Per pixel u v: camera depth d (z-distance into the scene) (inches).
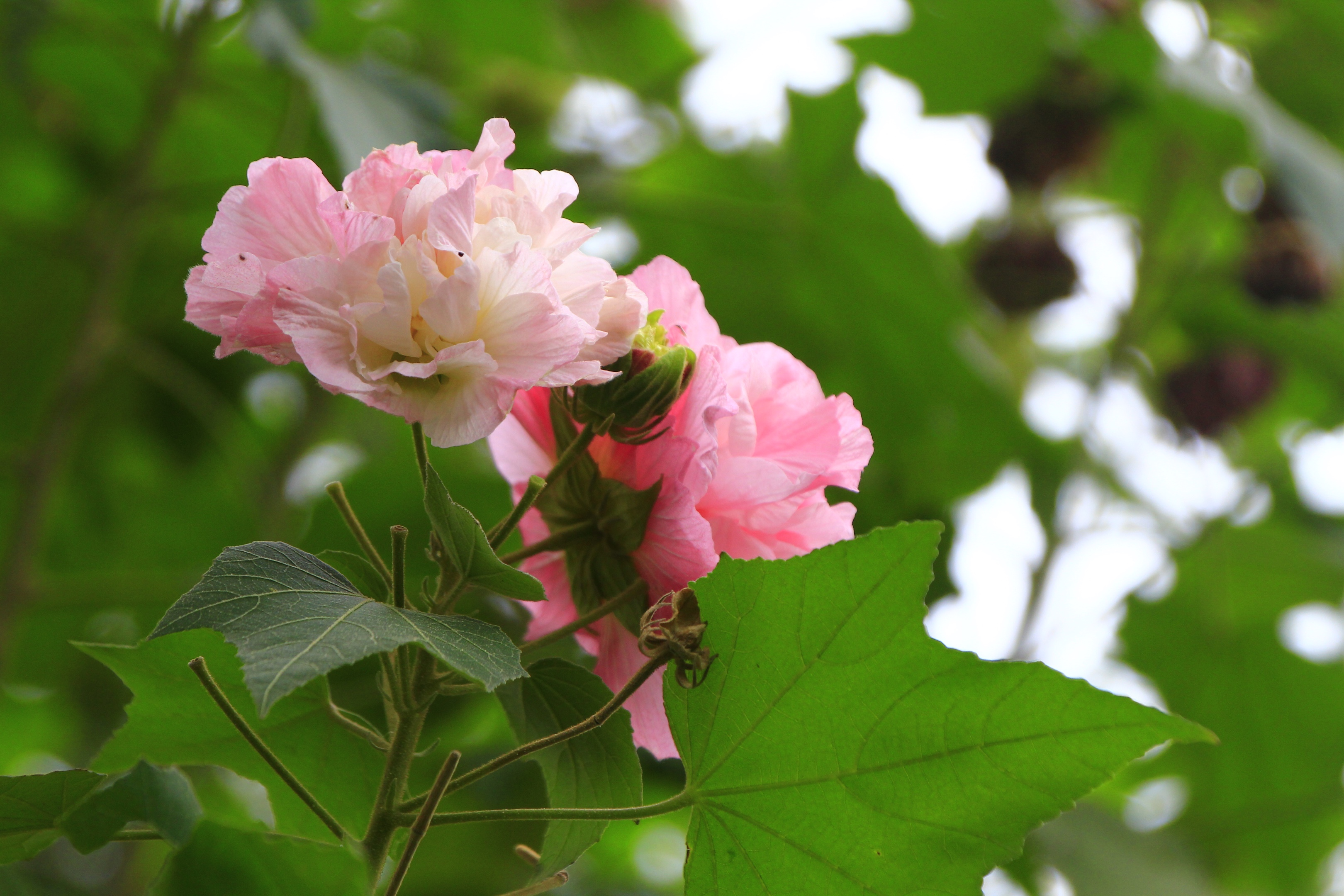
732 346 42.4
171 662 41.9
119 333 77.1
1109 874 78.7
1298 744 95.1
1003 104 82.4
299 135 66.0
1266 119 77.5
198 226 81.0
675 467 40.9
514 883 79.2
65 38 75.3
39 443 66.9
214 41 75.5
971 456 82.0
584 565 41.7
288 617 38.7
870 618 40.0
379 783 42.5
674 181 82.4
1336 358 87.4
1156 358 92.9
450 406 39.5
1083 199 95.7
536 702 41.4
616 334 40.3
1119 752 39.9
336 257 39.7
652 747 42.4
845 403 42.4
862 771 40.5
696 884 41.2
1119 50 74.4
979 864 40.4
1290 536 90.0
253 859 40.3
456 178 40.0
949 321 76.4
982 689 40.0
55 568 88.4
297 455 79.2
